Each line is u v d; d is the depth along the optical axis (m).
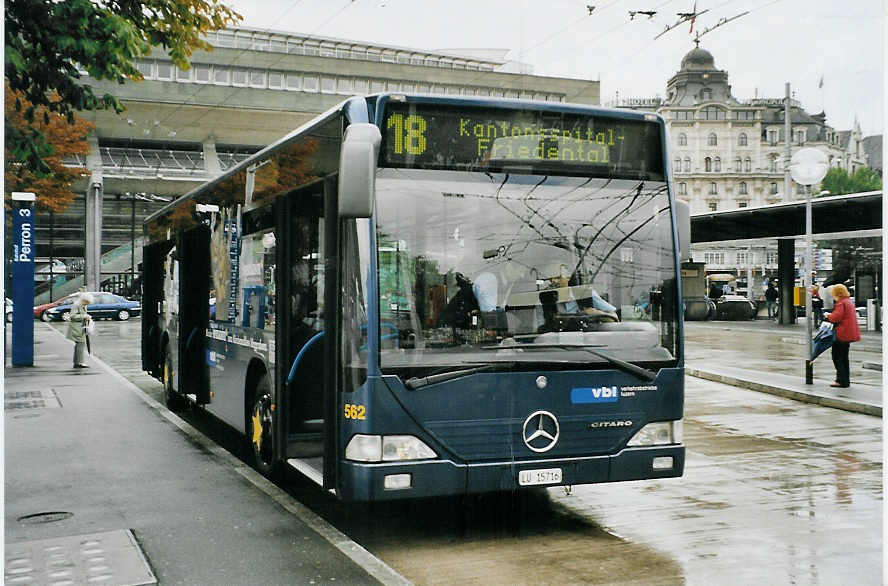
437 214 5.61
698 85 119.62
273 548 5.45
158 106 55.75
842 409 12.70
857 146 125.56
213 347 9.55
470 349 5.55
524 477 5.59
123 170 53.84
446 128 5.71
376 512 6.79
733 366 17.91
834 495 7.42
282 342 6.88
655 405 5.95
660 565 5.43
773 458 9.09
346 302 5.55
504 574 5.25
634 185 6.10
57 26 8.82
